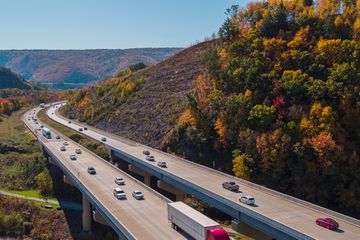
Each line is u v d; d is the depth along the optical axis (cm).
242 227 6075
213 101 9906
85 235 7550
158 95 14438
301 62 9338
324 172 7494
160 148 10919
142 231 5162
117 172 8512
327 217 5481
